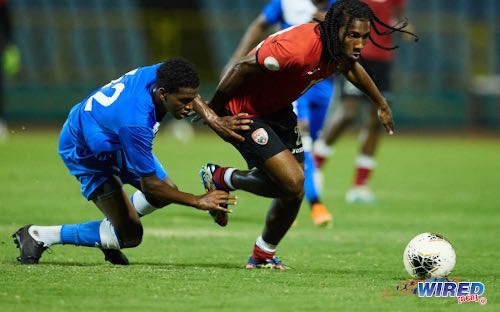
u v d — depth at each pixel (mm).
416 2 89625
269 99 22078
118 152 22281
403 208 39781
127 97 20703
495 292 20203
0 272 21375
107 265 23094
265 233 23047
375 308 18188
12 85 83750
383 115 23547
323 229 32875
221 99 22141
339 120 41031
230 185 22781
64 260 23891
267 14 33750
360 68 22906
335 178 52812
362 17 20938
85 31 88938
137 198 23203
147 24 88125
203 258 25188
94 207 36844
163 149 67688
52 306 17906
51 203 37781
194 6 90250
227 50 87938
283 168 21672
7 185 44031
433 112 85938
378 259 25719
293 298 19047
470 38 88125
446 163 62469
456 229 33406
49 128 82125
